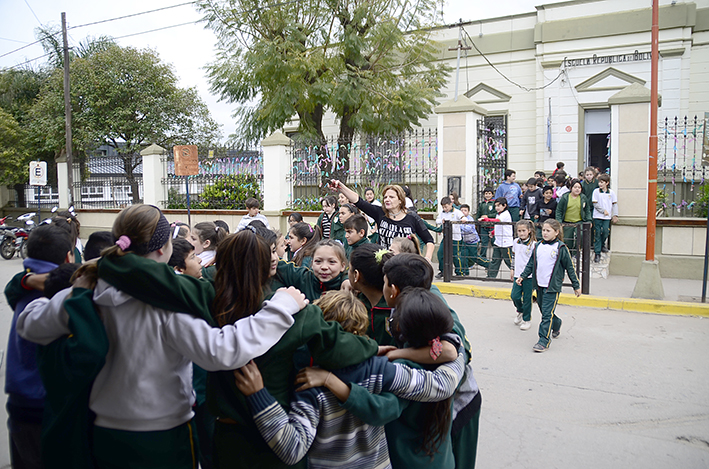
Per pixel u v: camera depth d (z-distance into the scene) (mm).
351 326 2225
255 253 2068
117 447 2004
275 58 13828
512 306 8211
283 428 1889
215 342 1880
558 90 16719
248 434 1987
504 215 9281
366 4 14094
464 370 2428
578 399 4691
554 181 11680
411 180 14922
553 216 10477
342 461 2090
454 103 11273
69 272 2436
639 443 3898
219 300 2023
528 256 6730
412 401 2258
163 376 2025
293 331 1979
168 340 1964
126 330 1982
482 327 7043
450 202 9766
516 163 17734
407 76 16031
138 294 1904
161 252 2121
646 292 8039
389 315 2855
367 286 2889
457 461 2568
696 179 13094
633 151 10141
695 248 9688
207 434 2654
